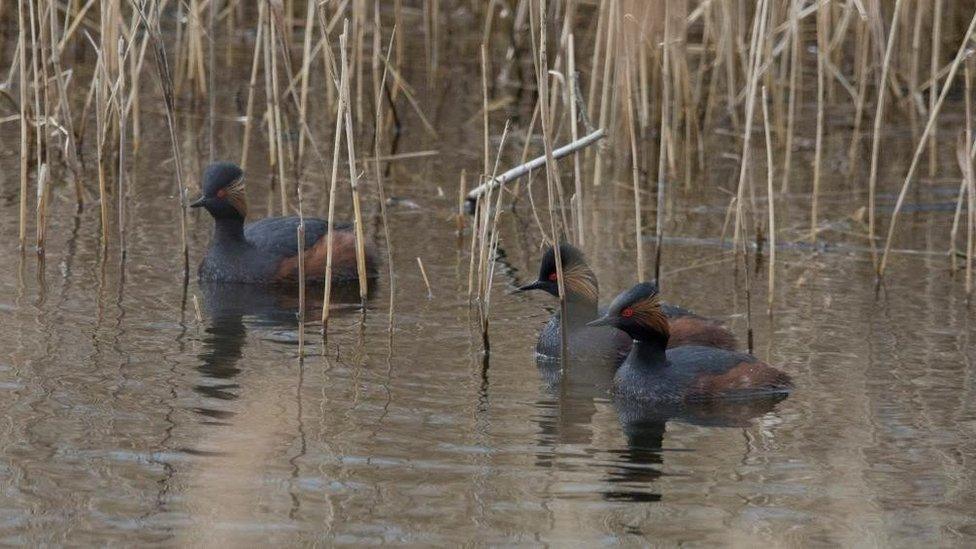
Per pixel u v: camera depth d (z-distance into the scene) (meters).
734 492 9.83
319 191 19.08
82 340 12.86
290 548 8.72
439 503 9.52
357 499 9.54
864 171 21.05
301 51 26.25
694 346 12.79
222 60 26.06
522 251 16.75
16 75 23.16
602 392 12.33
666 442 10.92
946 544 8.93
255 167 20.12
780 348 13.22
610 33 19.00
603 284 15.21
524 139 22.28
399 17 22.84
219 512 9.25
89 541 8.75
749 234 17.56
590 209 18.66
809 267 16.14
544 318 14.31
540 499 9.63
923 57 25.33
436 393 11.90
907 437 10.92
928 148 22.41
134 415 10.98
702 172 20.78
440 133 22.55
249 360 12.58
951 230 17.91
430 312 14.41
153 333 13.26
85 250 16.00
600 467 10.30
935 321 14.03
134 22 19.03
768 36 18.59
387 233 13.45
